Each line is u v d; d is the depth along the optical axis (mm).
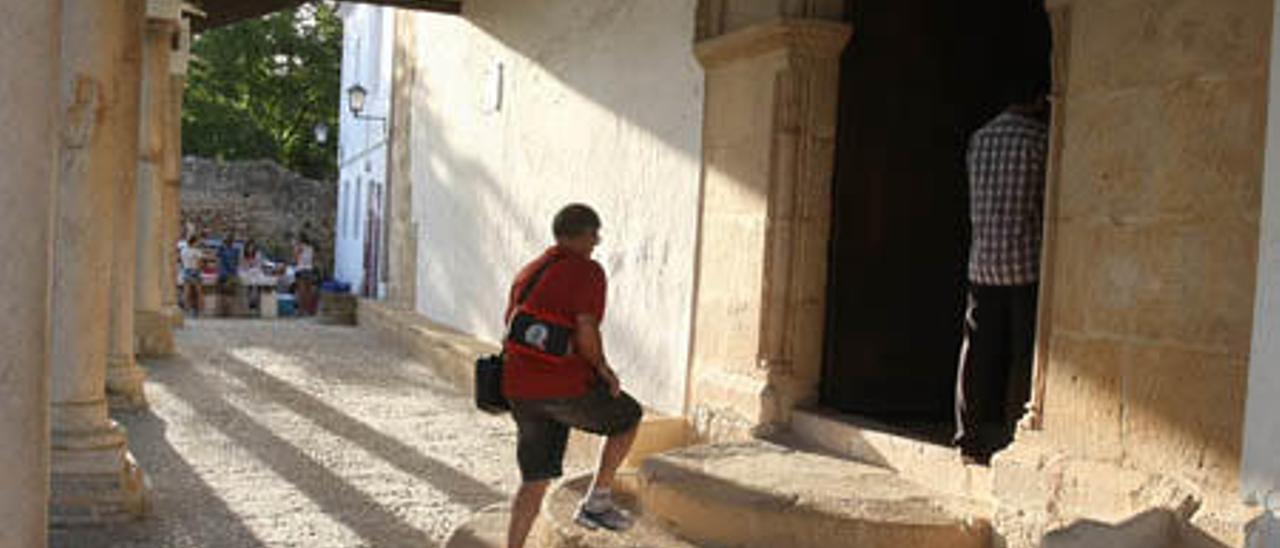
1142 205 4527
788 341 7125
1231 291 4172
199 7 15914
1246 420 3951
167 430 9180
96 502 6277
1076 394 4816
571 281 5113
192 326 18438
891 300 7281
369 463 8242
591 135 10445
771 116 7156
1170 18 4426
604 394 5242
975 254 5520
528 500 5219
